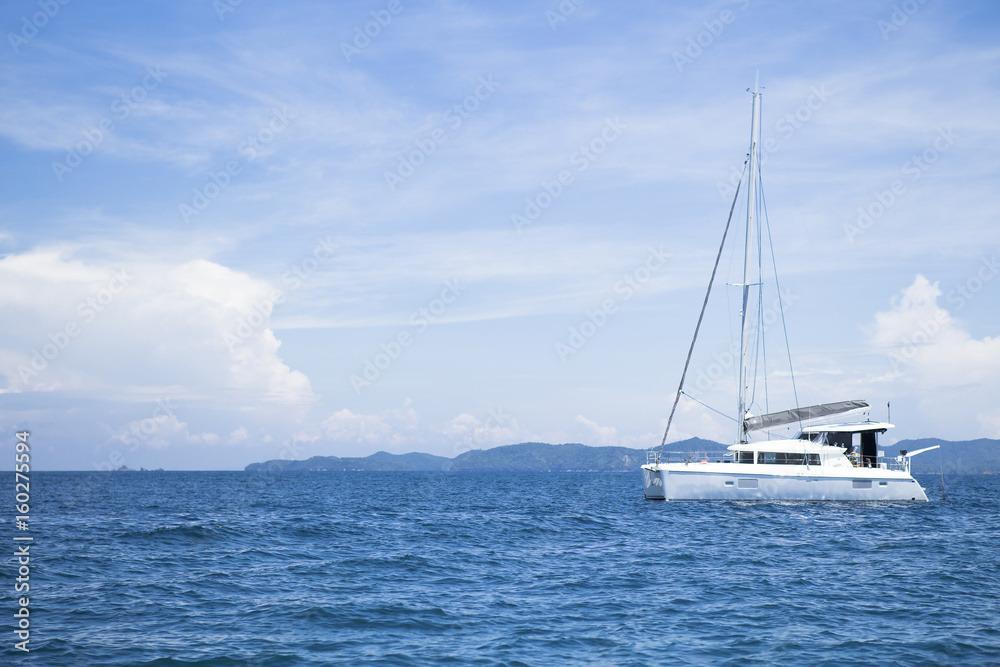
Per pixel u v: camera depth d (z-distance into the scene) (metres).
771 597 14.71
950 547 21.61
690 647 11.29
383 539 24.08
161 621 12.73
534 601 14.39
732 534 24.62
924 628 12.33
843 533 24.86
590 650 11.12
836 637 11.79
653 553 20.55
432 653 10.95
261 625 12.48
